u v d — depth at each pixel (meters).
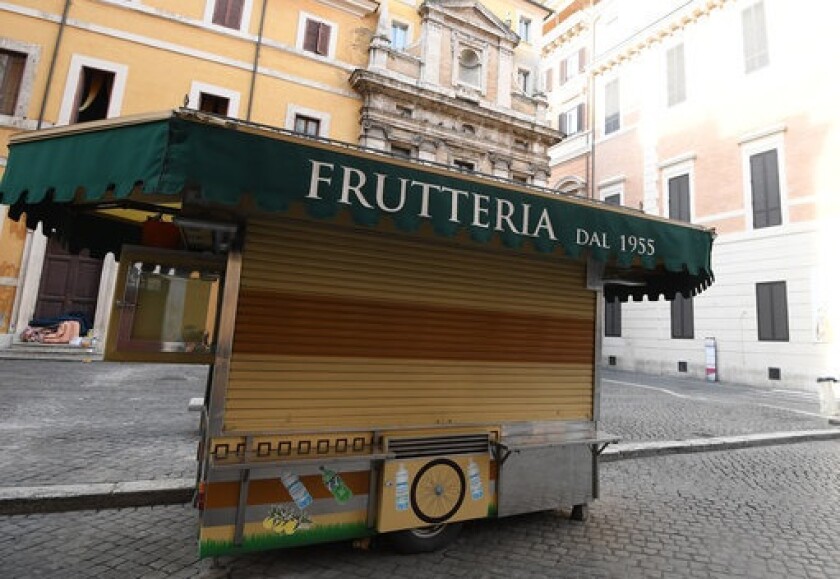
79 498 4.30
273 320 3.34
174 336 3.34
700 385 16.36
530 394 4.18
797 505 5.02
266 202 2.66
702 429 8.66
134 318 3.25
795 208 16.36
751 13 18.36
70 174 2.75
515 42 20.81
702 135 19.53
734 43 18.77
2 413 7.01
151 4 14.91
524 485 3.95
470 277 4.03
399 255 3.78
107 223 4.56
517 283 4.23
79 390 9.10
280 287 3.38
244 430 3.17
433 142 18.44
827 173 15.67
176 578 3.19
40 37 13.59
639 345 20.81
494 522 4.31
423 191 3.10
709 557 3.76
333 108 17.31
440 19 19.33
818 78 16.14
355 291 3.60
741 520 4.56
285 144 2.78
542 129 20.39
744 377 17.06
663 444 7.27
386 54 18.09
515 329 4.18
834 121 15.63
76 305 14.16
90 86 14.42
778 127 16.91
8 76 13.47
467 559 3.58
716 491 5.45
